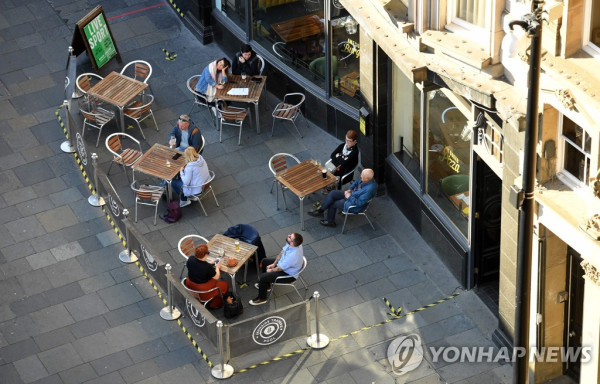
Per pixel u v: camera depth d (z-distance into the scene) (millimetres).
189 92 26328
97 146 24812
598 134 14961
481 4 17375
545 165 16469
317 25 23969
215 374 19266
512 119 16344
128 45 27875
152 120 25453
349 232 22219
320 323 20234
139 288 21172
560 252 17391
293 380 19156
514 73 16766
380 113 22016
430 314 20312
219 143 24750
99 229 22547
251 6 25844
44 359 19781
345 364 19422
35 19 28656
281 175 22344
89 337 20188
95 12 26250
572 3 14742
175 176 22953
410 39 18656
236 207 23000
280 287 21062
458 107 19219
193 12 27891
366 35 21250
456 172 20188
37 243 22266
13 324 20516
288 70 25359
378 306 20547
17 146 24766
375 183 21656
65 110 24875
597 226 15445
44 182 23781
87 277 21453
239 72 25109
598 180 15055
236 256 20531
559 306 18016
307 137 24812
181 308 20062
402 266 21391
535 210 16875
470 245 20156
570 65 15055
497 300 20375
